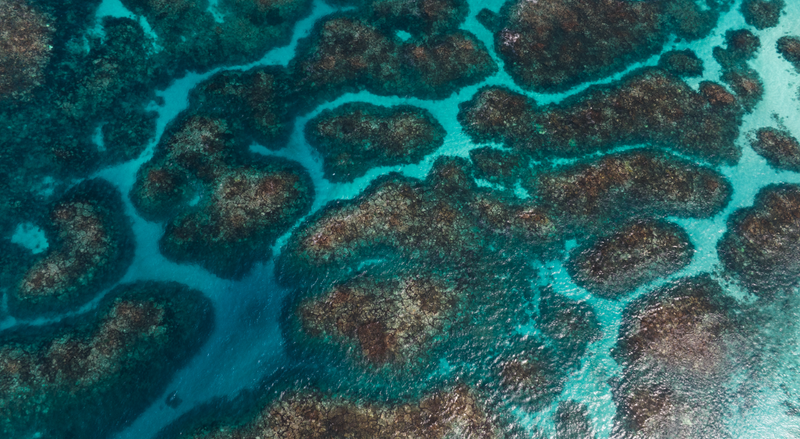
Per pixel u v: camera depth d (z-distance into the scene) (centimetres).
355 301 2777
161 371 2722
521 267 2911
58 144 3191
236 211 3069
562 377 2606
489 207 3078
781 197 3141
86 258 2934
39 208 3058
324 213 3069
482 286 2845
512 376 2598
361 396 2534
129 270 2966
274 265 2956
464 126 3388
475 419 2495
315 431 2450
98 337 2730
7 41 3278
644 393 2567
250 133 3359
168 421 2586
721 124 3425
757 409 2550
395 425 2462
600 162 3222
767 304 2808
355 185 3164
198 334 2822
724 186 3192
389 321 2714
